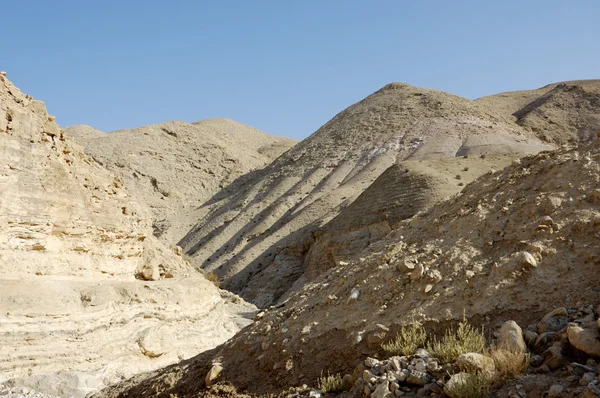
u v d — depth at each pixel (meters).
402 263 9.02
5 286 14.42
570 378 5.46
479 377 5.82
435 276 8.30
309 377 8.22
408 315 7.88
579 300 6.79
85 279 17.39
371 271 9.72
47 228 16.38
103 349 15.48
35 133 16.78
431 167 60.78
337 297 9.56
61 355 14.45
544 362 6.00
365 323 8.34
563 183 8.75
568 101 118.19
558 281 7.20
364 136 101.56
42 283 15.38
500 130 93.12
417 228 10.91
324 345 8.53
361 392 6.81
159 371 11.84
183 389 9.87
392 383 6.43
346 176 86.19
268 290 59.62
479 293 7.60
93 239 18.27
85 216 17.92
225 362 9.88
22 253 15.64
